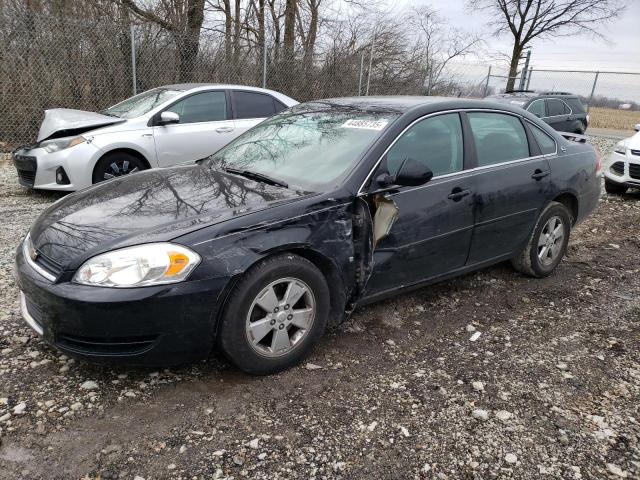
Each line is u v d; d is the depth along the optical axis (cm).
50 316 256
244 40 1222
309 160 343
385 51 1661
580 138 515
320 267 305
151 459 229
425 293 425
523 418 269
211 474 222
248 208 285
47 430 243
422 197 342
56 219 299
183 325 257
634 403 286
